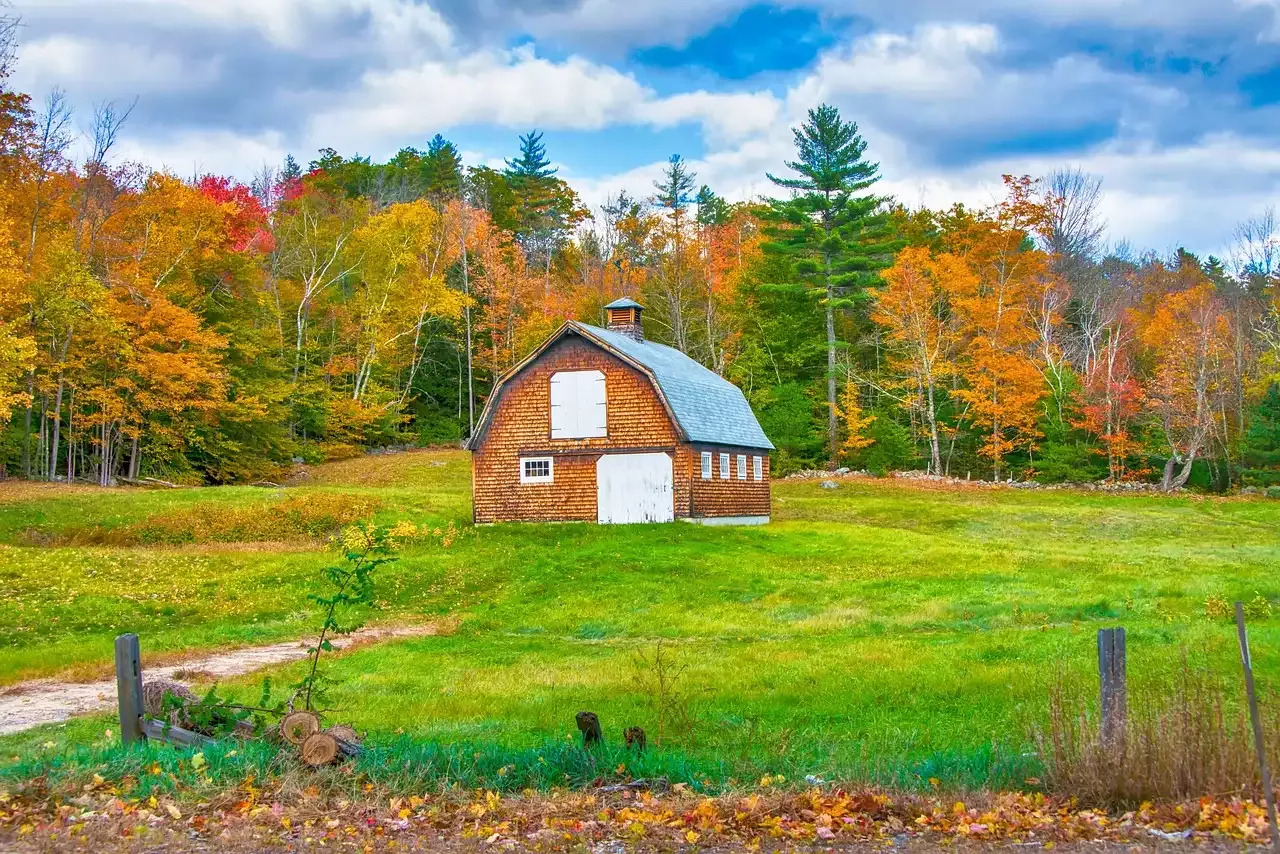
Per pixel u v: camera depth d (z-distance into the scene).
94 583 28.25
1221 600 22.88
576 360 41.66
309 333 80.62
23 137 48.03
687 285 80.38
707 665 18.88
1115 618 22.91
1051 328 78.00
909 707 14.83
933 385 72.06
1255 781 9.69
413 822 9.88
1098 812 9.66
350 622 26.02
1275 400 66.81
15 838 9.24
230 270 63.25
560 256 108.00
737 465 45.72
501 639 23.67
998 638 20.58
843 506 55.16
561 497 41.56
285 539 38.06
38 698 17.12
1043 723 13.01
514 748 12.03
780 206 77.19
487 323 84.38
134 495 42.72
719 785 10.84
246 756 11.21
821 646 20.80
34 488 44.66
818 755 11.98
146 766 11.13
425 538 36.72
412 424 85.88
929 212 90.75
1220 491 66.12
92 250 53.12
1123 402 68.00
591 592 28.62
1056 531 48.00
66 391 54.59
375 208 96.81
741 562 32.62
